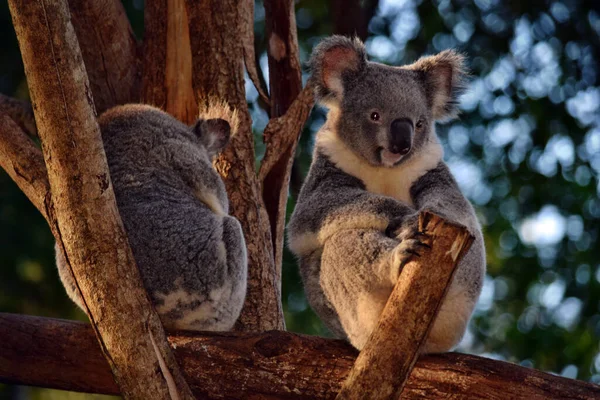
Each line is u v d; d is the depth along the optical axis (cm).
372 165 772
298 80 882
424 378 608
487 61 1396
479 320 1328
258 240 780
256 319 758
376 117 771
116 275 590
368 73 798
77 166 576
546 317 1315
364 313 661
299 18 1513
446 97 817
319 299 726
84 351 663
